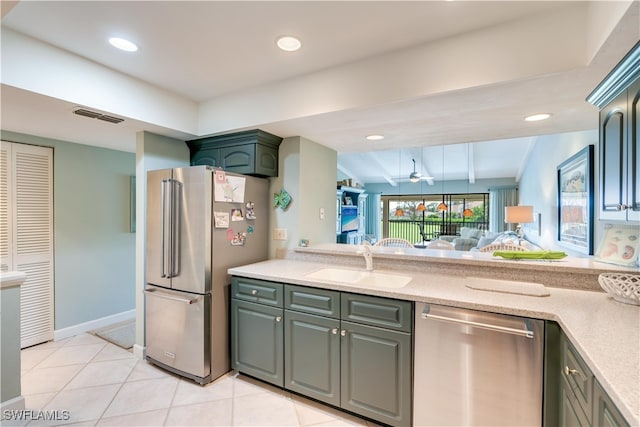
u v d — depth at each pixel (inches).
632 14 42.6
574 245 128.2
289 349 85.4
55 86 73.9
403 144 125.3
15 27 66.2
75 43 72.5
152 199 101.9
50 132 110.2
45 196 121.4
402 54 74.0
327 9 59.4
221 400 84.7
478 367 62.4
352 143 123.6
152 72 87.3
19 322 78.5
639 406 29.8
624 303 61.4
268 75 88.7
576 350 46.5
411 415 69.1
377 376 72.7
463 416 64.0
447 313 64.9
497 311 60.2
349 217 323.3
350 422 76.4
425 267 91.7
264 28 65.9
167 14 61.3
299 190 112.7
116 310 143.3
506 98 73.2
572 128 100.5
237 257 102.7
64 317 126.4
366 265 97.3
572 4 57.2
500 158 282.8
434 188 384.8
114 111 85.6
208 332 92.3
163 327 99.2
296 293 84.0
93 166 135.2
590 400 41.9
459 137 113.2
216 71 86.2
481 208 368.8
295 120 91.9
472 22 63.2
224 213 97.7
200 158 119.3
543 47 59.8
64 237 126.4
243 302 93.3
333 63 81.4
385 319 71.5
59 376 96.4
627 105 54.2
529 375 58.2
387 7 58.6
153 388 90.2
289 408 81.7
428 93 70.9
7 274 77.7
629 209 53.4
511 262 80.0
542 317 56.7
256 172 106.2
